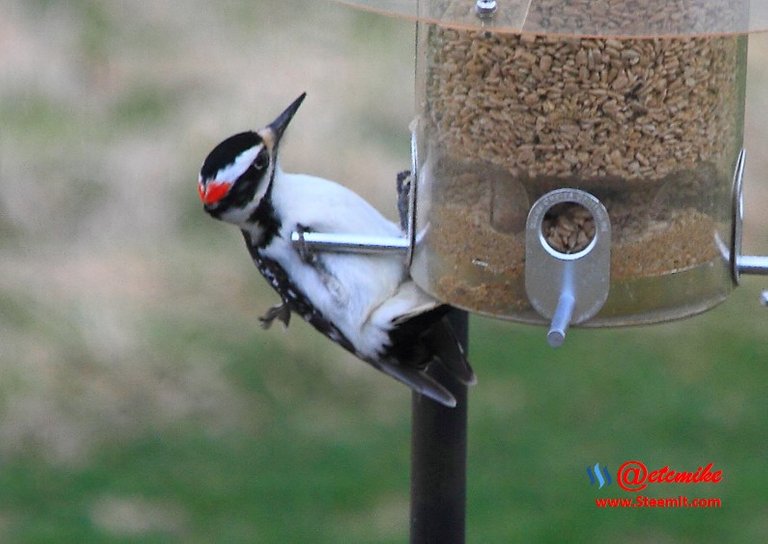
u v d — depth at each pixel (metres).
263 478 11.95
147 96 15.74
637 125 6.58
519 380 12.95
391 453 12.18
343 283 7.34
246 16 17.30
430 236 7.06
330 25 17.23
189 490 11.80
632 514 11.48
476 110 6.75
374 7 6.45
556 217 6.64
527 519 11.36
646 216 6.64
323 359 13.15
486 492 11.63
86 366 13.01
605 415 12.50
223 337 13.35
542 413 12.53
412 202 7.16
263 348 13.22
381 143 14.90
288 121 7.67
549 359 13.24
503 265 6.79
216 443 12.36
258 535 11.33
